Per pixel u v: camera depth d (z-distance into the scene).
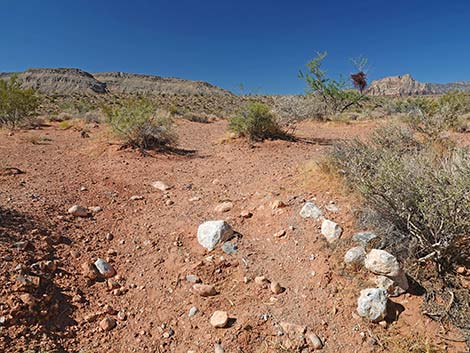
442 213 2.84
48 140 10.17
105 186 5.64
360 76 21.95
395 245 3.19
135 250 3.74
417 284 2.88
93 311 2.87
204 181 6.10
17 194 4.77
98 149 8.38
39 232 3.67
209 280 3.20
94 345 2.57
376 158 4.34
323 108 16.62
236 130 9.87
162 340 2.63
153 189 5.68
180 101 46.72
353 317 2.67
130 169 6.78
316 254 3.36
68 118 17.17
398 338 2.49
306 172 5.48
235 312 2.82
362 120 16.86
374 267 2.89
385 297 2.68
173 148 8.89
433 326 2.55
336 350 2.45
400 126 6.12
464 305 2.68
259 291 3.02
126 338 2.65
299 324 2.65
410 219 3.17
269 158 7.66
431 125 7.30
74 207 4.38
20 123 14.02
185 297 3.02
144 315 2.88
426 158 3.68
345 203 4.17
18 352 2.35
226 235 3.73
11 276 2.90
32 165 6.74
